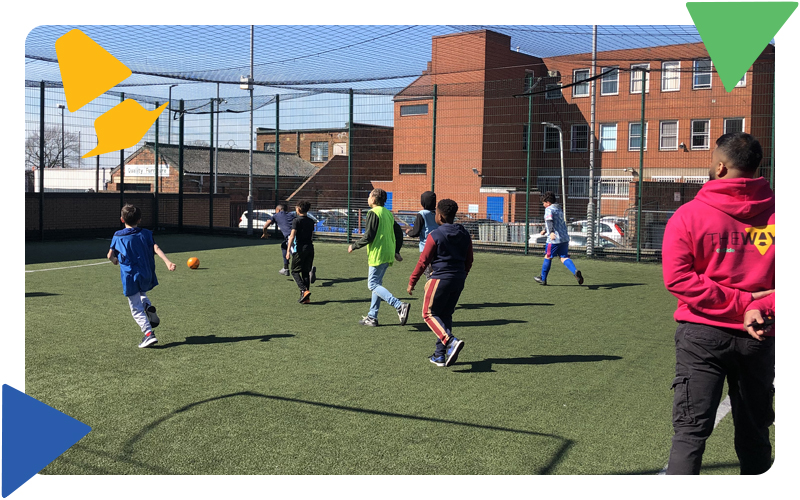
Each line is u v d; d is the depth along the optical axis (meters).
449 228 5.62
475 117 23.28
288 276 11.24
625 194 19.06
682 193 18.64
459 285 5.59
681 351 2.97
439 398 4.74
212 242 17.92
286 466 3.56
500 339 6.70
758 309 2.74
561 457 3.71
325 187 33.44
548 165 26.56
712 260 2.87
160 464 3.58
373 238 7.06
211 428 4.10
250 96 19.02
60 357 5.80
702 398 2.88
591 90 15.23
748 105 22.11
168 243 17.58
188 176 33.06
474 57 25.22
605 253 15.08
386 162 25.91
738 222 2.86
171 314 7.84
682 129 24.02
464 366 5.64
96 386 4.96
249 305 8.51
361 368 5.53
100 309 7.98
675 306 8.70
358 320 7.61
